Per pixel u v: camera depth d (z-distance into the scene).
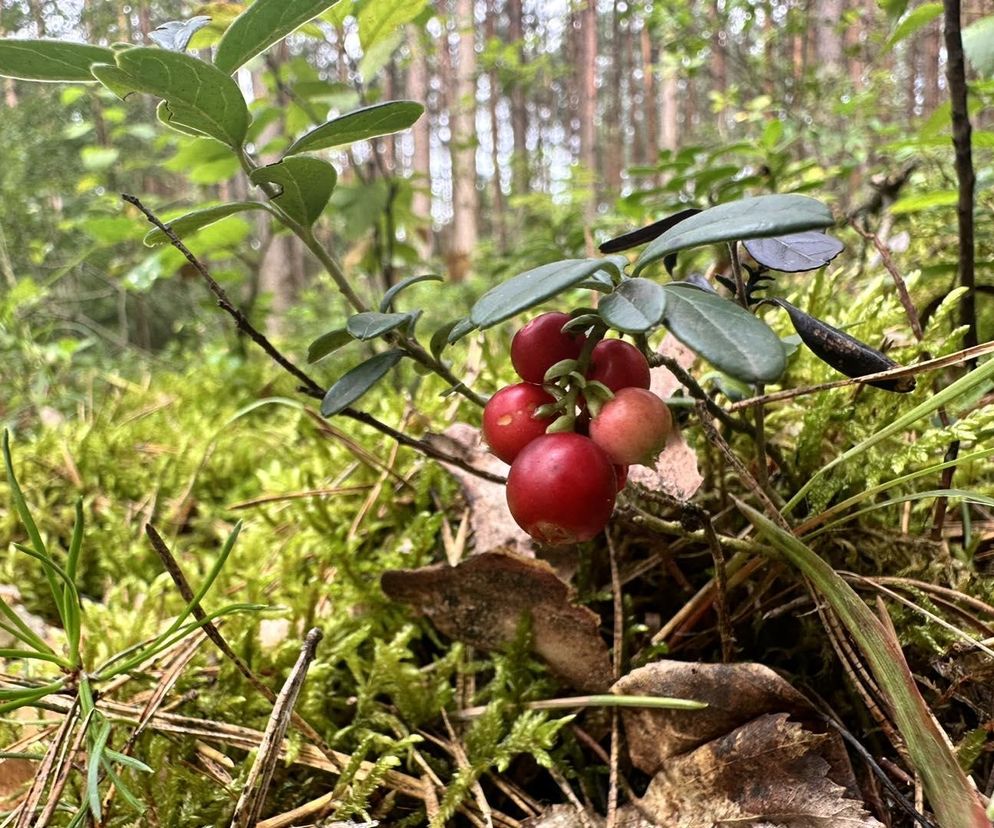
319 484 0.15
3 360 0.25
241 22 0.07
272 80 0.21
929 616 0.08
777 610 0.09
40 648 0.08
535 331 0.07
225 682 0.10
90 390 0.25
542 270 0.06
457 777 0.09
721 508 0.10
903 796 0.08
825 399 0.10
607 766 0.09
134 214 0.30
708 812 0.08
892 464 0.10
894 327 0.13
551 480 0.06
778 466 0.10
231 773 0.09
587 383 0.07
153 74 0.07
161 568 0.14
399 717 0.10
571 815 0.08
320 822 0.08
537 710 0.09
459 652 0.10
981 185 0.17
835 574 0.07
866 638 0.07
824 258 0.08
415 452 0.14
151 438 0.21
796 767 0.08
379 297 0.28
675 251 0.06
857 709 0.09
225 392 0.26
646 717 0.09
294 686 0.07
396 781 0.09
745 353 0.06
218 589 0.12
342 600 0.11
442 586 0.10
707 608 0.09
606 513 0.07
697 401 0.08
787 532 0.08
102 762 0.08
